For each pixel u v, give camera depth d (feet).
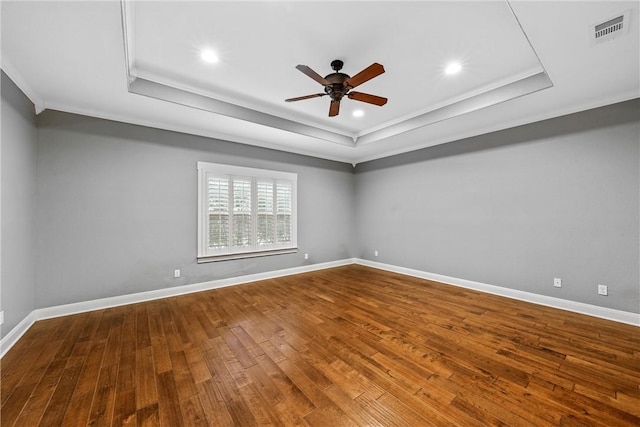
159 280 11.96
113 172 10.93
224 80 9.49
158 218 11.97
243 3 5.98
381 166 18.24
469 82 9.69
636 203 8.96
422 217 15.74
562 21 5.68
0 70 7.09
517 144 11.77
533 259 11.28
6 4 5.09
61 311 9.77
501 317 9.59
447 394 5.47
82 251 10.25
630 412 4.91
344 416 4.87
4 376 6.07
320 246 18.20
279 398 5.35
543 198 11.00
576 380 5.90
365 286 13.84
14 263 7.88
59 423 4.70
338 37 7.20
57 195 9.78
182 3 5.94
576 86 8.60
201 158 13.21
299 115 12.89
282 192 16.24
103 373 6.20
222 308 10.61
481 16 6.42
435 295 12.25
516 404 5.16
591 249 9.83
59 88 8.66
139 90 9.09
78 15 5.46
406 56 8.08
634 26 5.76
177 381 5.90
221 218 13.76
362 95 8.43
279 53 7.91
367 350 7.27
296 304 11.07
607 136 9.48
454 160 14.16
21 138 8.28
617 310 9.27
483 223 12.94
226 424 4.68
